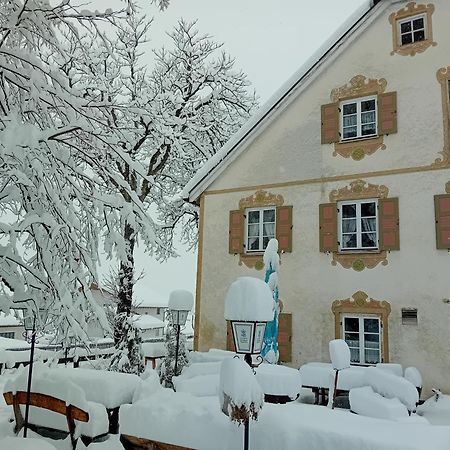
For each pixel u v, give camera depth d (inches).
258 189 546.0
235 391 162.2
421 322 426.9
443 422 347.3
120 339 563.2
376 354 447.8
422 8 479.8
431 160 448.8
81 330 217.8
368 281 458.9
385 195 466.3
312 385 412.5
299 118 534.6
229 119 799.7
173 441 189.5
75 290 231.6
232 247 549.0
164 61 781.3
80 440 259.6
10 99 249.1
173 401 209.6
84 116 252.1
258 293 211.9
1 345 734.5
